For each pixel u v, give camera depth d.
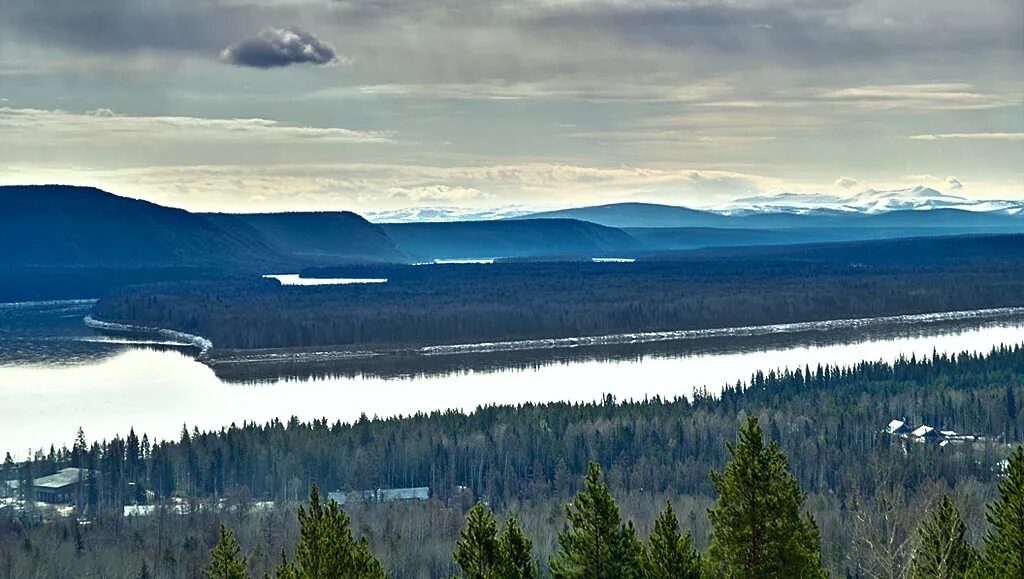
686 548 104.12
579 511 108.06
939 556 103.75
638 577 106.50
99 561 199.12
